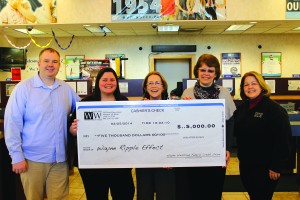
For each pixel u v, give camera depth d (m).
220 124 2.13
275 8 5.45
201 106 2.13
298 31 7.40
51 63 2.29
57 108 2.32
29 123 2.27
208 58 2.40
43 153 2.27
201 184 2.40
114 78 2.36
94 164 2.16
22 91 2.25
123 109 2.13
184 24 6.07
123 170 2.35
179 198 2.37
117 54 8.07
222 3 5.48
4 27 6.15
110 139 2.14
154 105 2.13
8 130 2.23
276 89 5.36
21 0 5.65
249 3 5.46
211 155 2.15
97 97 2.38
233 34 7.91
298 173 3.71
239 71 8.00
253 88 2.41
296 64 8.00
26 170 2.28
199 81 2.48
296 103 5.36
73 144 2.44
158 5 5.54
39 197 2.36
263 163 2.37
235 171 4.54
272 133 2.33
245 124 2.43
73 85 4.17
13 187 2.96
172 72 8.40
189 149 2.15
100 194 2.33
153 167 2.18
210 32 7.54
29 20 5.70
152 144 2.15
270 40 7.95
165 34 7.87
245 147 2.45
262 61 7.96
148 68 8.09
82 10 5.61
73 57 8.09
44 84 2.31
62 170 2.37
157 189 2.23
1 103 4.16
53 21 5.67
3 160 2.82
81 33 7.37
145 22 5.67
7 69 7.16
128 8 5.56
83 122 2.13
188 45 7.91
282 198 3.54
